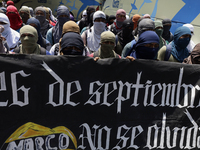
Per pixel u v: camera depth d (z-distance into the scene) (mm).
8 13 4008
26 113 1750
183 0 4902
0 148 1709
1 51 2219
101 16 3611
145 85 2020
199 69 2127
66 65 1808
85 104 1883
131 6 5957
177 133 2143
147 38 2275
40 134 1789
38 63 1747
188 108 2154
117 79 1938
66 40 2158
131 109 2006
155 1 5270
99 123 1931
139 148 2057
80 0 8008
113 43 2479
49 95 1791
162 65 2033
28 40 2188
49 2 8055
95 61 1872
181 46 2801
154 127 2072
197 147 2223
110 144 1974
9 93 1707
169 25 4461
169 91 2094
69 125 1854
